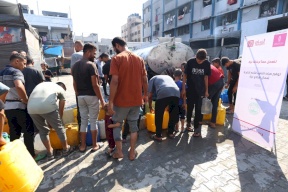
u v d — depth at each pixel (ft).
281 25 35.17
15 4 23.77
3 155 5.71
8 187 5.80
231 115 16.70
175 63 26.58
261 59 10.24
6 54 22.65
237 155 9.93
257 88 10.68
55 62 65.41
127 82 8.64
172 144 11.31
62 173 8.60
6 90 6.50
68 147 10.28
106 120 9.84
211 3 79.87
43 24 122.11
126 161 9.52
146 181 7.96
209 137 12.19
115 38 9.01
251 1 62.69
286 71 9.04
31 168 6.50
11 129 8.97
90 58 9.87
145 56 26.96
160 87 11.09
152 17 129.08
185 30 99.40
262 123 10.59
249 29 39.81
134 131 9.52
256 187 7.46
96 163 9.37
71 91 30.99
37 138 11.39
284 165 8.95
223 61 16.53
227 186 7.55
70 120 14.06
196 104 11.85
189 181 7.90
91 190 7.48
